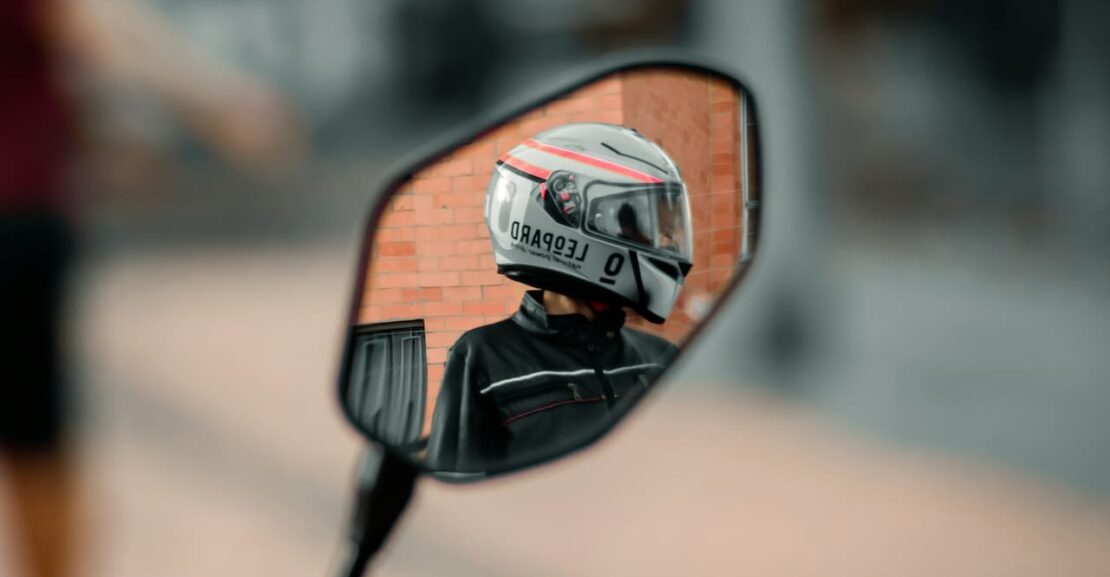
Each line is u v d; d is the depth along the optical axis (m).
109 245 7.40
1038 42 8.23
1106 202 7.32
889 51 8.13
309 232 7.97
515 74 9.48
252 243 7.69
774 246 4.52
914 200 7.42
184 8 8.66
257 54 9.46
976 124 8.21
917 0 8.31
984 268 6.04
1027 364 4.31
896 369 4.18
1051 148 7.98
